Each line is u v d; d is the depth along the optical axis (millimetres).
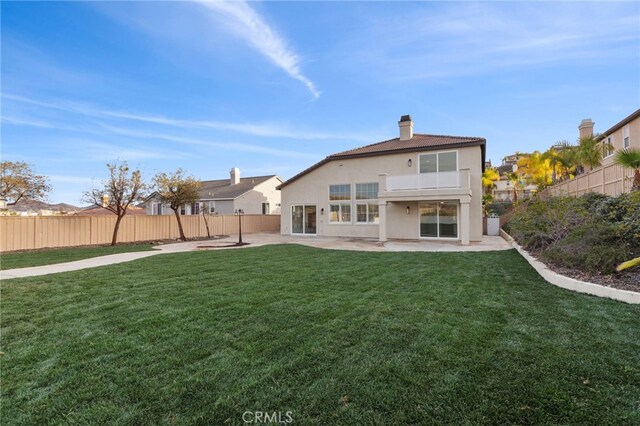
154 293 6125
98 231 17312
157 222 20141
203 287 6555
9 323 4582
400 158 18453
